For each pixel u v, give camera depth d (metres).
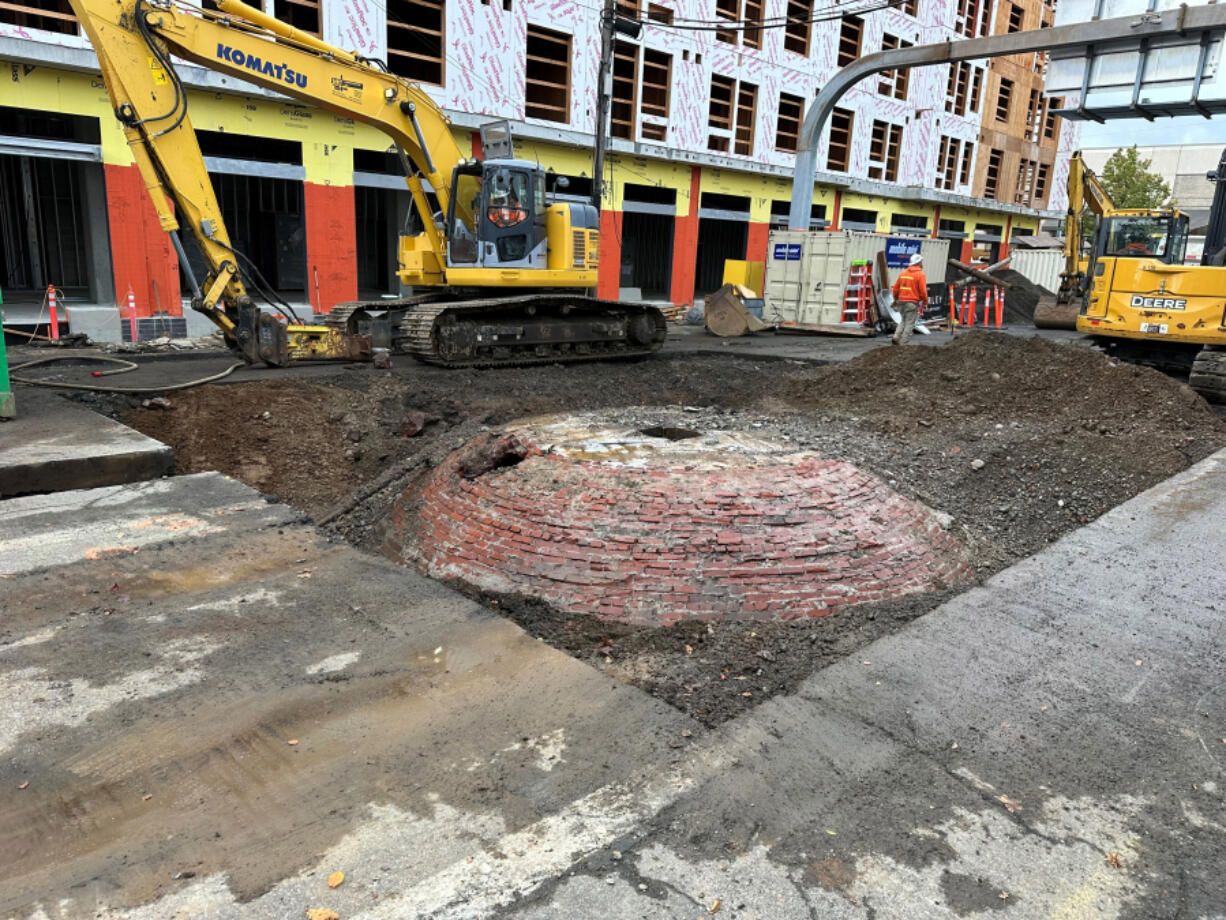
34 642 3.76
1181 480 6.96
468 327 11.99
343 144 17.14
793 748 3.28
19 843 2.55
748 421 7.57
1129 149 41.12
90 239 14.98
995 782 3.12
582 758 3.12
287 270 20.09
